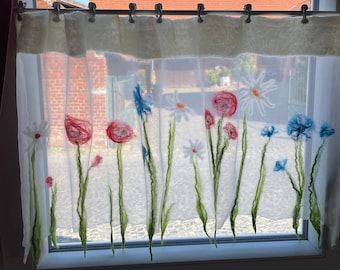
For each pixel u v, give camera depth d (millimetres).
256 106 1084
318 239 1178
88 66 1008
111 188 1090
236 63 1034
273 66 1067
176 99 1069
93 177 1081
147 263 1161
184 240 1232
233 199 1097
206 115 1062
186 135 1090
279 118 1093
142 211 1115
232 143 1067
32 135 1025
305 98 1089
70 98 1015
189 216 1131
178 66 1056
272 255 1196
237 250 1209
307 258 1203
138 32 1004
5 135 1089
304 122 1093
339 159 1115
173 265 1171
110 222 1099
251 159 1113
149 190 1063
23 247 1134
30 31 965
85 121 1029
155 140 1052
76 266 1144
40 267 1138
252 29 1042
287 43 1048
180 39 1039
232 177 1077
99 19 1005
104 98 1048
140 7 1085
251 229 1192
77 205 1065
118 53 1023
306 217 1155
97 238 1185
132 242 1220
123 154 1081
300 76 1079
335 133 1106
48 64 1017
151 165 1055
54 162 1070
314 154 1114
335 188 1130
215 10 1070
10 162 1104
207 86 1051
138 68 1025
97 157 1073
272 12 1039
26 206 1047
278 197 1129
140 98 1034
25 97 1012
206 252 1199
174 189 1114
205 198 1129
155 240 1218
